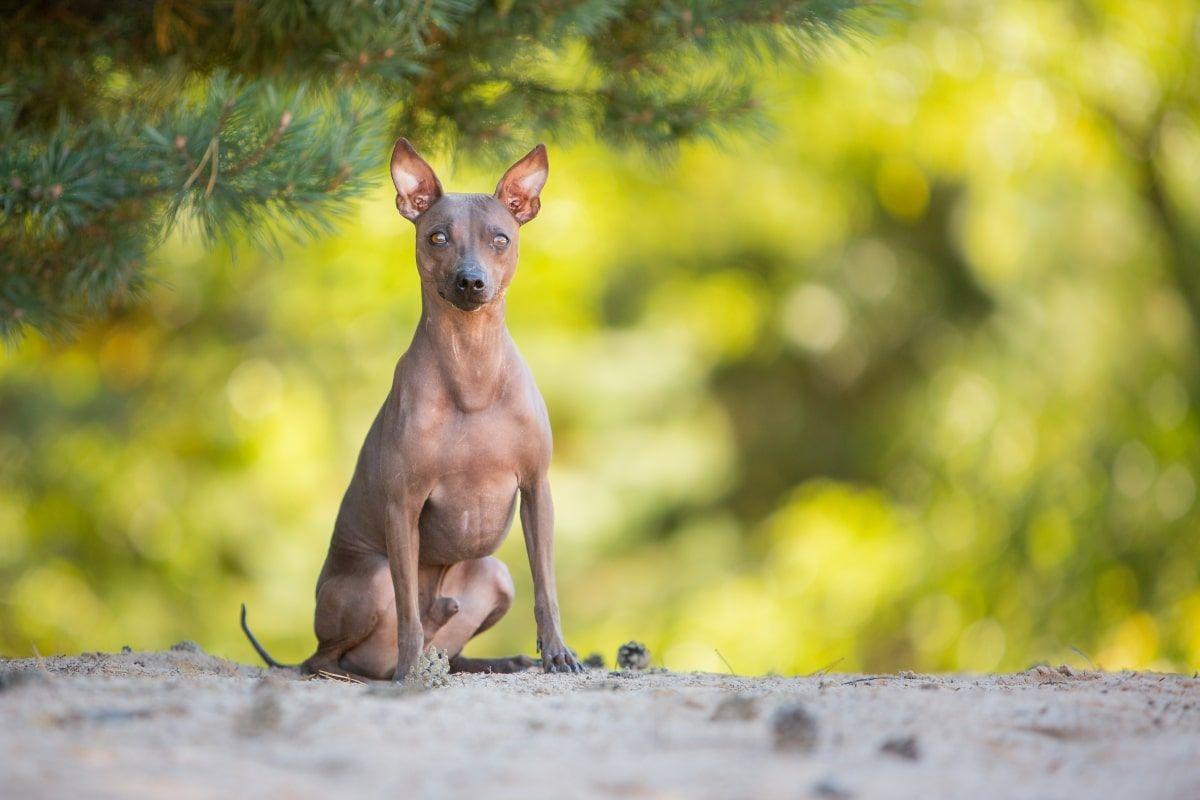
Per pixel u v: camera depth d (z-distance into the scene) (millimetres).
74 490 18031
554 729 4902
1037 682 6590
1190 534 19281
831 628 20781
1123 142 20516
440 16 7465
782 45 8781
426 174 7285
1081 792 4285
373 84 8227
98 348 18281
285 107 7367
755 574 23109
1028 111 19859
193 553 18172
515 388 7180
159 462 18375
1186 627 18766
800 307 24312
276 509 18375
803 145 21750
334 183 7496
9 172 7324
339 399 18844
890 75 20297
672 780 4277
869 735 4875
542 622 7359
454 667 7941
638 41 8656
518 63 8922
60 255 8219
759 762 4516
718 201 23016
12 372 17703
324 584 7723
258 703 5031
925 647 20125
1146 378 19875
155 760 4324
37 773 4105
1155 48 19656
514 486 7344
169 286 9172
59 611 17688
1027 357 20531
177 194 7488
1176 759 4656
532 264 20062
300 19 7648
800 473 25953
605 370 21859
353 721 4922
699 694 5637
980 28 20016
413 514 7121
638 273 24062
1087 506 19516
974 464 20781
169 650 8539
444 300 7004
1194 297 20578
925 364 24297
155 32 8320
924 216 24469
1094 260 20078
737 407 26250
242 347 18750
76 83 8742
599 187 21344
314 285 18734
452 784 4191
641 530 22766
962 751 4707
